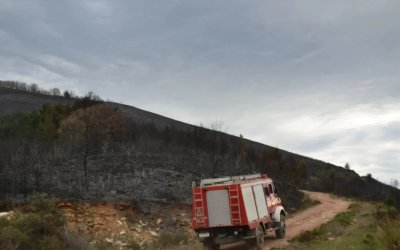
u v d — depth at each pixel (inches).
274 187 904.9
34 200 548.4
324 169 4040.4
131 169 1695.4
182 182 1593.3
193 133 2487.7
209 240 729.6
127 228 976.3
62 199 1107.9
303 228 1012.5
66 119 1950.1
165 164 1856.5
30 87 6190.9
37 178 1390.3
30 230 475.8
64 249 490.6
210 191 720.3
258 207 764.6
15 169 1498.5
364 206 1437.0
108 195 1278.3
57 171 1558.8
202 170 1881.2
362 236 684.1
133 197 1277.1
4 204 933.8
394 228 465.7
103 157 1861.5
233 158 2325.3
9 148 1756.9
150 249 736.3
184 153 2159.2
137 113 5172.2
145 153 2014.0
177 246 741.9
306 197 1929.1
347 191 2600.9
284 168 2529.5
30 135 1956.2
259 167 2330.2
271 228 837.8
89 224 940.0
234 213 700.0
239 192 703.7
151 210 1170.6
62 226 537.3
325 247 637.9
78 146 1819.6
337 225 900.6
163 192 1390.3
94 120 1892.2
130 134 2239.2
